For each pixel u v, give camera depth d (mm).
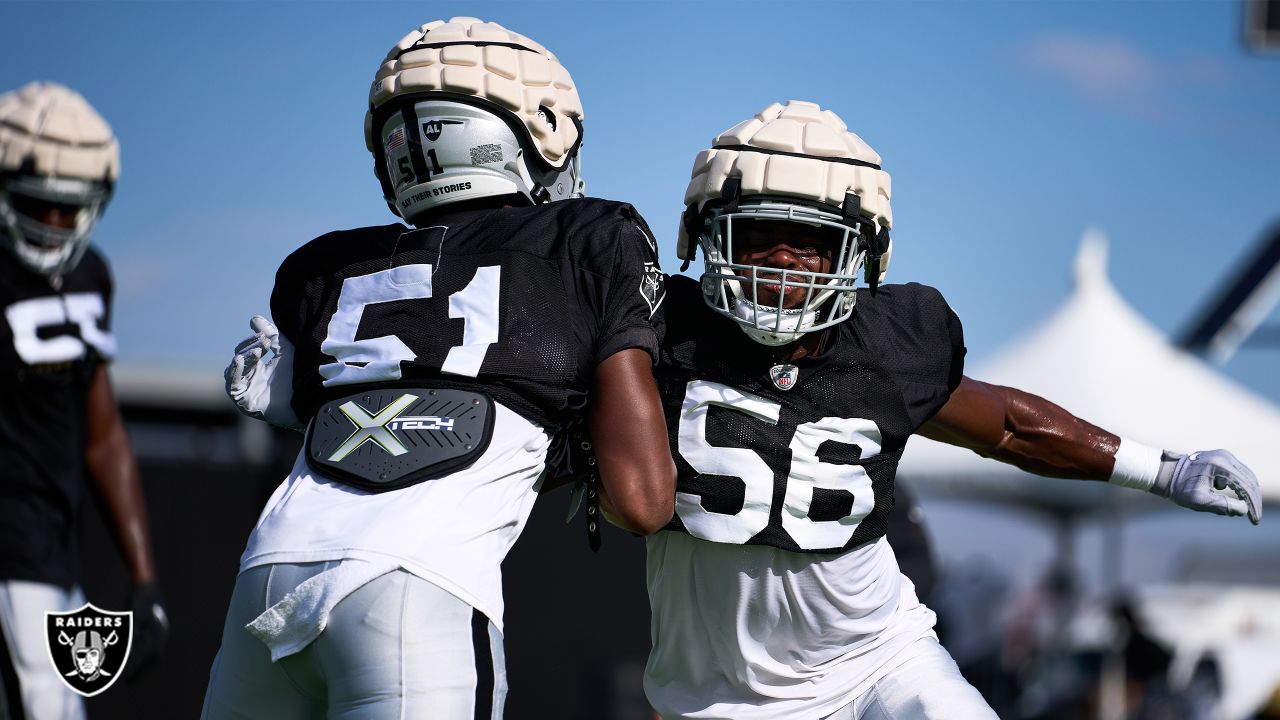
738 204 8023
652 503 7328
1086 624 30641
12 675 12047
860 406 8445
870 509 8578
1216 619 31078
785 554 8469
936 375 8750
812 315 8008
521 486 7215
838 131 8430
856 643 8930
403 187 8117
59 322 12203
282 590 6777
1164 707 27656
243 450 19500
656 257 7754
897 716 8617
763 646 8828
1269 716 28781
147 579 13016
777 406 8320
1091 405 29094
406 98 8023
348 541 6668
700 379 8336
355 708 6641
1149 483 9734
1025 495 29953
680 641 8984
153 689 17406
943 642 22641
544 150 8227
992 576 30172
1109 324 30156
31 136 11727
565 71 8523
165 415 20828
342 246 7832
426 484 6871
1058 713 28375
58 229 11953
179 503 18000
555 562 18625
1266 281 26281
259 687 7016
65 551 12516
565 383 7262
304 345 7586
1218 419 28797
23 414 12016
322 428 7227
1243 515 9602
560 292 7359
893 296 8852
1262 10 20609
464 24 8266
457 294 7316
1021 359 30562
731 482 8289
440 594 6656
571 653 18438
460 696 6656
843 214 7992
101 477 12875
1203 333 26906
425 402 7043
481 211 7996
